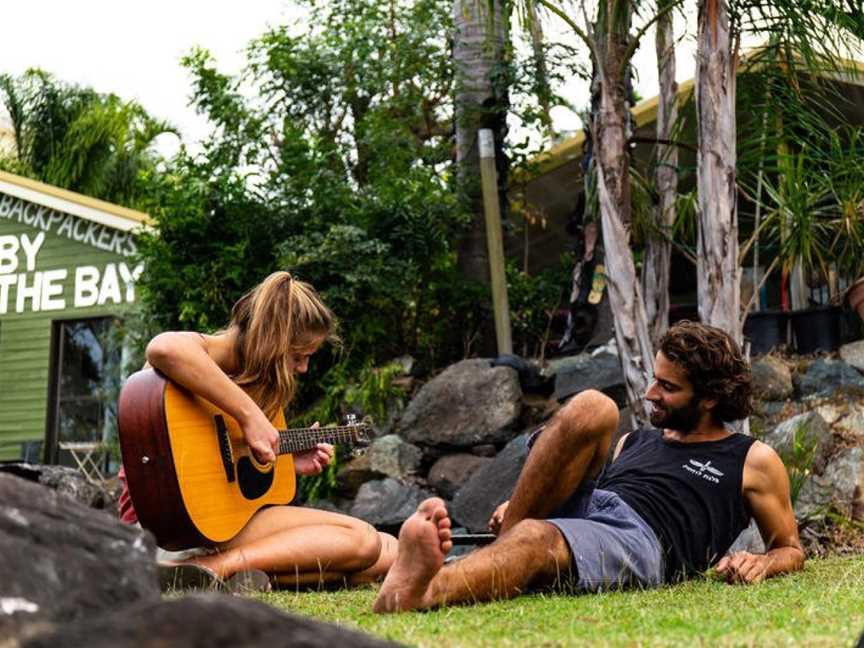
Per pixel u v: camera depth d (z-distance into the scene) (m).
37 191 13.76
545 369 8.41
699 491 3.59
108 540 1.44
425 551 2.72
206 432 3.97
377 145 10.80
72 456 13.45
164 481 3.85
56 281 13.85
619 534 3.28
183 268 9.55
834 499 6.26
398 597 2.73
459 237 9.77
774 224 8.00
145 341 10.07
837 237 7.43
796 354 8.11
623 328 6.13
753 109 7.00
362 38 11.45
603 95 6.34
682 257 10.54
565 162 10.05
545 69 9.75
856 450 6.44
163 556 4.05
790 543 3.77
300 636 1.12
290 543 3.98
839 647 1.85
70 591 1.33
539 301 9.71
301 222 9.55
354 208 9.43
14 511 1.39
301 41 11.77
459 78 9.94
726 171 5.93
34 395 13.75
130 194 18.61
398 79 11.40
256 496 4.11
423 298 9.55
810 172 7.05
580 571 3.11
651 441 3.80
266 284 4.14
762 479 3.70
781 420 7.24
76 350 13.78
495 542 3.00
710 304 5.91
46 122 18.95
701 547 3.56
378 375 8.55
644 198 7.17
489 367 8.18
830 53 6.62
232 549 3.96
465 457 7.90
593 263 8.48
